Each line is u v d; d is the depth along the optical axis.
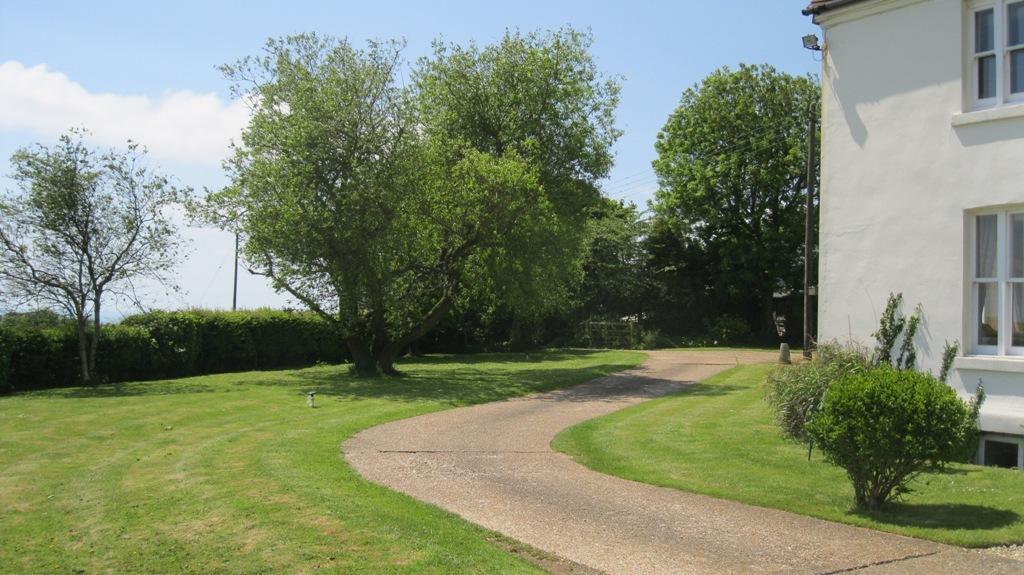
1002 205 9.12
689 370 25.67
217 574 5.58
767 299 44.31
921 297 9.79
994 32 9.36
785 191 42.66
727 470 9.26
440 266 23.03
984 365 9.15
